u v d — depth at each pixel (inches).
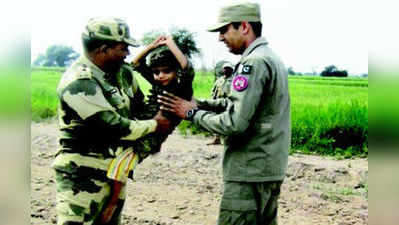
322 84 1153.4
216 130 126.7
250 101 123.1
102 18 123.5
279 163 131.7
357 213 230.1
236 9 129.6
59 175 127.9
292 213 231.3
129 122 124.3
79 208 125.9
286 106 133.3
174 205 237.9
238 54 135.3
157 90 136.3
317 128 400.2
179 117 133.2
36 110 565.0
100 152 127.0
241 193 130.9
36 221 207.9
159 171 304.5
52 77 1089.4
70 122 125.1
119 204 137.0
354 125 399.9
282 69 131.0
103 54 123.3
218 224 135.9
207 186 270.8
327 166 319.0
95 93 120.9
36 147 374.9
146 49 134.6
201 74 866.8
